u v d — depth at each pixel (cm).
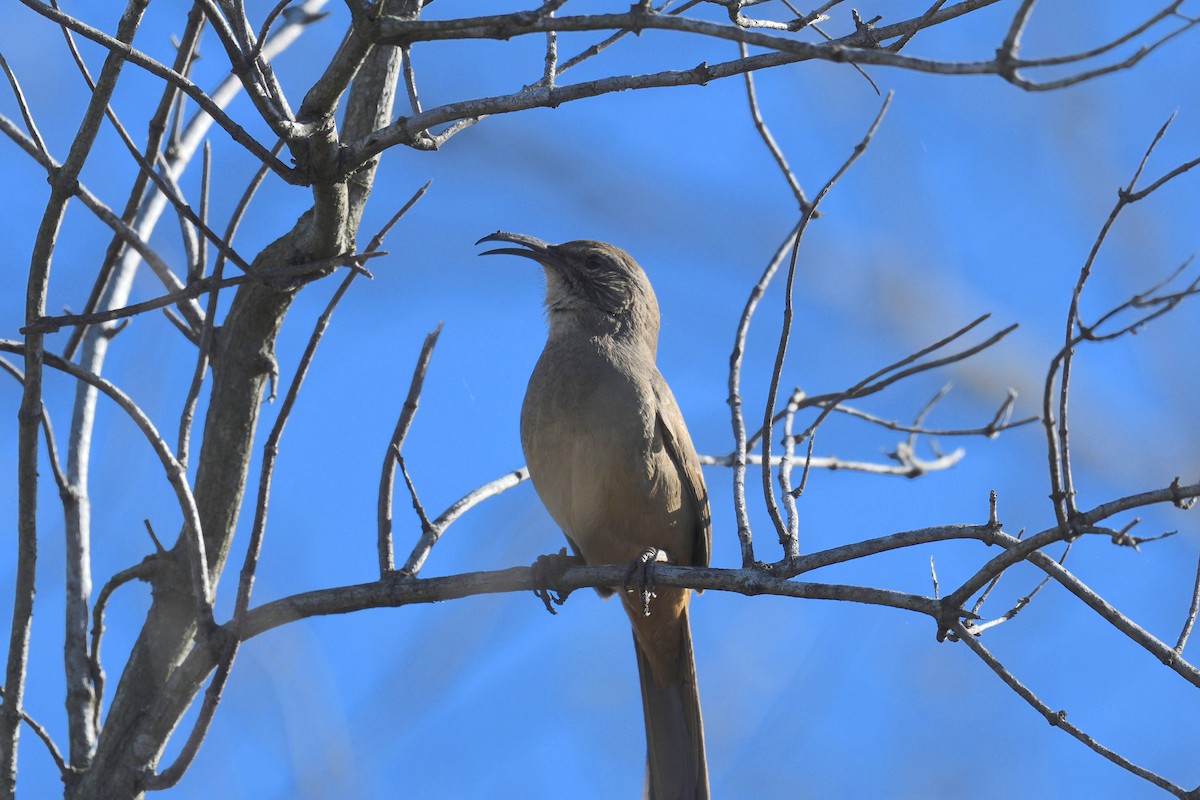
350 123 1042
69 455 1003
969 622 779
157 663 939
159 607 958
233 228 986
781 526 848
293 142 827
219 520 1001
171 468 853
